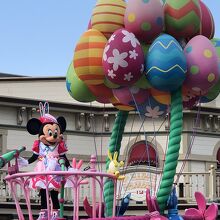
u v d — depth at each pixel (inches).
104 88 365.7
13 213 807.1
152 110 369.1
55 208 332.2
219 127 1063.6
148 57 336.5
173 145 340.2
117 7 349.4
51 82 1087.0
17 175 311.9
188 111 1008.2
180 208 896.3
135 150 1019.9
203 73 338.0
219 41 373.1
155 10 339.3
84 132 1036.5
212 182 920.9
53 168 328.8
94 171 314.0
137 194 819.4
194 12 346.3
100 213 316.8
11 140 989.2
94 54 345.4
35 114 1004.6
